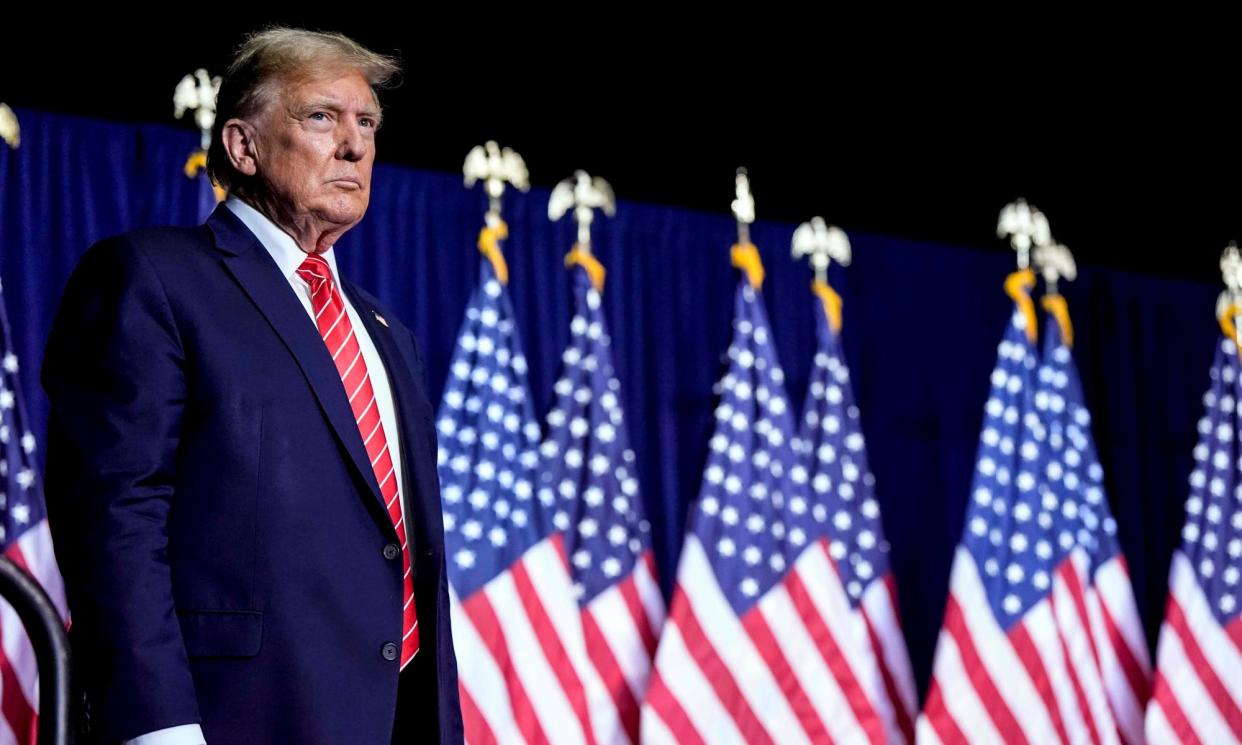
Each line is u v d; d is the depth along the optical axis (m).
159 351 3.28
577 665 7.64
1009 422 9.05
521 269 8.34
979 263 9.52
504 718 7.46
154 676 3.02
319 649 3.21
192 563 3.21
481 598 7.61
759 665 8.05
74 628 3.11
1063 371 9.27
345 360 3.55
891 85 9.74
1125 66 9.95
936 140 10.05
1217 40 9.88
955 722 8.38
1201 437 9.58
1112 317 9.75
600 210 8.66
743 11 9.24
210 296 3.40
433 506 3.55
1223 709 8.94
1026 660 8.58
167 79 8.32
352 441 3.37
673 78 9.41
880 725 8.16
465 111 9.09
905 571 8.83
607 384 8.24
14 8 7.95
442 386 7.98
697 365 8.65
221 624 3.18
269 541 3.23
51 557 6.69
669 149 9.64
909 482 8.98
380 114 3.88
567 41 9.08
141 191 7.39
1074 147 10.27
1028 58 9.80
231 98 3.76
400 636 3.30
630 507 8.16
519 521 7.80
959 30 9.57
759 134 9.75
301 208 3.67
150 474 3.20
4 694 6.39
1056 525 8.97
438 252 8.15
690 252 8.81
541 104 9.23
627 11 9.06
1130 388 9.65
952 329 9.32
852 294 9.19
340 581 3.27
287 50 3.76
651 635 8.05
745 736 7.91
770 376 8.59
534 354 8.24
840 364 8.85
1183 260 10.85
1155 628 9.32
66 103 8.21
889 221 10.31
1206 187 10.56
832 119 9.80
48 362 3.40
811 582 8.31
